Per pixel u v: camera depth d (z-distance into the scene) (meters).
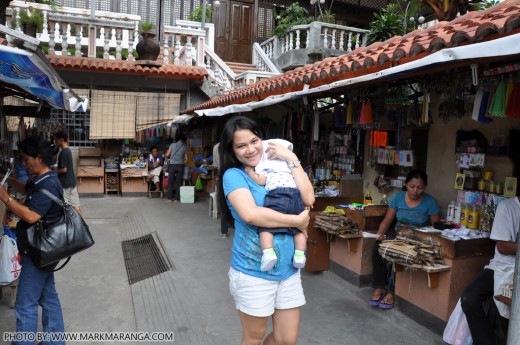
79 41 11.00
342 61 4.50
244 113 9.49
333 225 4.61
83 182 11.17
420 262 3.48
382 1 15.88
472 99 3.72
